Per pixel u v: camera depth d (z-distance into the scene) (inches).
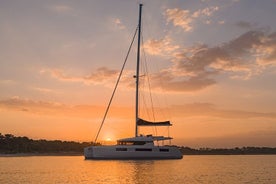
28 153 3959.2
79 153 4074.8
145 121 1883.6
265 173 1421.0
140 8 2063.2
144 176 1227.9
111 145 1849.2
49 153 4035.4
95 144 2022.6
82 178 1177.4
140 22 2054.6
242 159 3036.4
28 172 1413.6
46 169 1557.6
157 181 1105.4
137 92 1958.7
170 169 1491.1
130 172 1353.3
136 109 1929.1
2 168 1641.2
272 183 1092.5
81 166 1652.3
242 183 1084.5
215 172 1446.9
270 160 2807.6
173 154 1915.6
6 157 3284.9
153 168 1518.2
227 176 1285.7
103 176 1227.9
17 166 1782.7
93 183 1057.5
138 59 2001.7
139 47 2021.4
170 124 1876.2
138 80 1973.4
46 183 1058.1
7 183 1060.5
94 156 1831.9
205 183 1073.5
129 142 1862.7
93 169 1488.7
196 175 1298.0
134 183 1059.9
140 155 1860.2
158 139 1891.0
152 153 1875.0
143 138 1866.4
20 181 1106.7
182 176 1253.1
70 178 1181.1
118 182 1079.6
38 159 2691.9
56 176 1246.9
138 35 2038.6
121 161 1836.9
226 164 2089.1
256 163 2241.6
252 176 1295.5
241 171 1524.4
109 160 1835.6
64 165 1806.1
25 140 4232.3
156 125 1877.5
